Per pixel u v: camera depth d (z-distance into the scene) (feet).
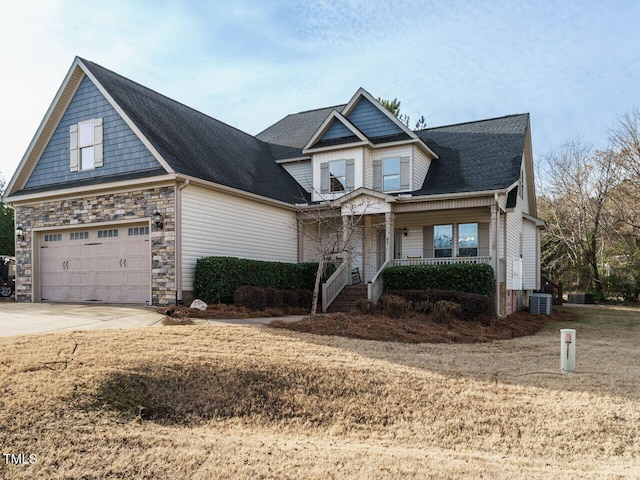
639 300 88.99
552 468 16.85
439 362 28.53
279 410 21.58
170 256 45.14
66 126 54.54
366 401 22.41
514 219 62.49
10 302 54.85
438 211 59.93
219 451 16.87
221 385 22.65
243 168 60.08
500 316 52.75
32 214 55.83
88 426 17.48
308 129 78.84
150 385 21.57
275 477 15.24
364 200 55.36
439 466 16.46
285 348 28.37
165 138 50.11
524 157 73.31
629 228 97.14
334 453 17.37
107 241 50.47
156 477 14.96
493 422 20.74
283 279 54.60
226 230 51.62
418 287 50.29
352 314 43.09
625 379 26.20
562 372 27.50
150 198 46.73
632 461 17.75
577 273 100.07
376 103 64.23
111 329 30.86
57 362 22.26
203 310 41.63
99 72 52.26
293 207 61.87
